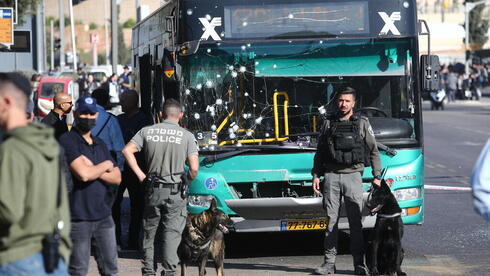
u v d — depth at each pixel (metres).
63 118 21.19
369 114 21.41
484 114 88.31
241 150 20.78
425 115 87.38
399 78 21.44
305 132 21.27
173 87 21.08
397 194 21.00
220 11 21.30
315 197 20.66
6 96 9.58
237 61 21.27
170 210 17.39
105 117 20.86
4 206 9.09
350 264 20.91
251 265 21.00
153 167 17.38
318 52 21.41
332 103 21.36
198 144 21.00
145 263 17.84
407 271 19.53
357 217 18.91
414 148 21.14
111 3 62.38
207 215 17.67
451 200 31.94
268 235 26.25
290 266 20.72
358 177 18.88
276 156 20.86
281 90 21.31
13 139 9.28
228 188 20.78
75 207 14.16
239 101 21.23
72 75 70.50
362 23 21.50
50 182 9.35
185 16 21.28
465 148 52.78
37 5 54.19
